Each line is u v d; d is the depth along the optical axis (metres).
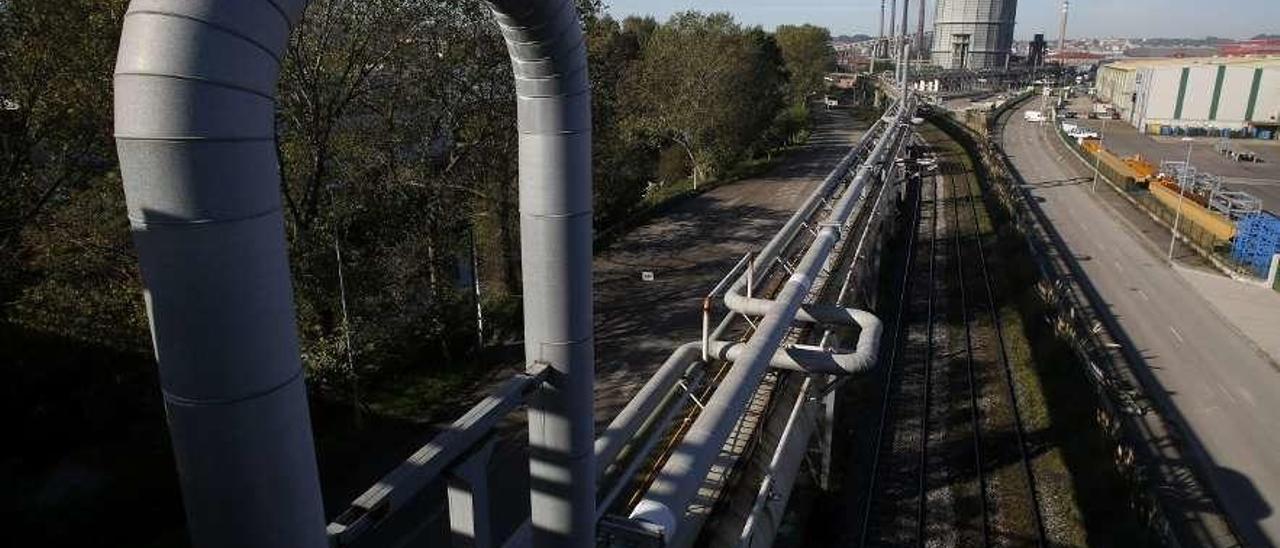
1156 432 18.58
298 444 4.19
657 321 22.61
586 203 6.27
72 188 17.36
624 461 11.35
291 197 17.56
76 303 15.45
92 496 13.56
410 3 17.83
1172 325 26.28
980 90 149.75
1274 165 60.06
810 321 16.31
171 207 3.50
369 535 12.45
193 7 3.45
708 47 44.34
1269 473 17.09
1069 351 22.12
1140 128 81.62
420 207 19.67
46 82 15.34
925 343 24.31
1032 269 30.03
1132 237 38.59
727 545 10.38
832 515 15.16
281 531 4.19
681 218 36.03
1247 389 21.34
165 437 15.59
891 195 35.34
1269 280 30.23
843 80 132.50
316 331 16.67
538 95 5.83
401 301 18.12
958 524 15.12
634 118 39.75
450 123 20.95
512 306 22.97
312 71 16.97
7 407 15.05
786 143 64.88
